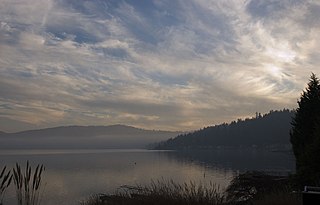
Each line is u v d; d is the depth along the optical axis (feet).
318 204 15.05
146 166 349.00
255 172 57.82
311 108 82.53
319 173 51.57
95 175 260.83
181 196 24.61
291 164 294.66
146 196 24.98
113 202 25.79
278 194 28.91
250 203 34.96
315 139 56.44
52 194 162.30
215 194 25.91
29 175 18.40
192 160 428.15
